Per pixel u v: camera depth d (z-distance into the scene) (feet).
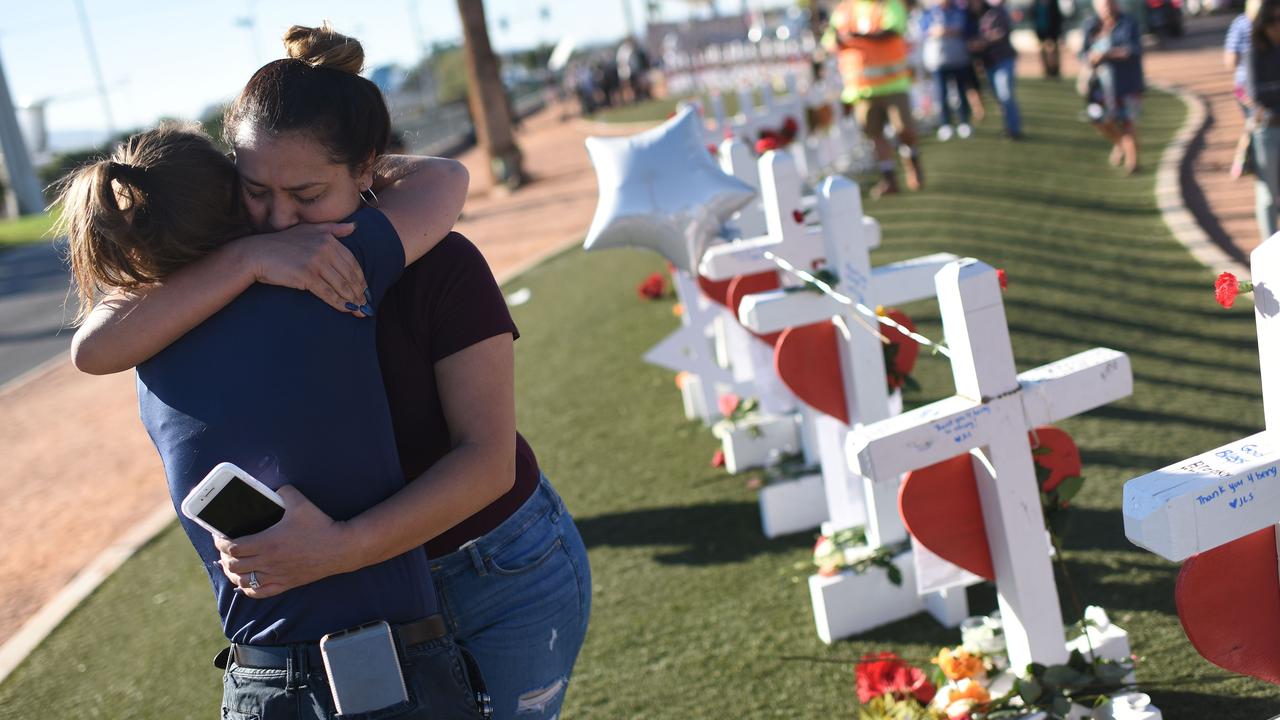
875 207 31.45
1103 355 7.89
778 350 10.62
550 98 158.61
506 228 46.52
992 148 38.22
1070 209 27.53
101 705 12.23
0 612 16.29
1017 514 7.85
